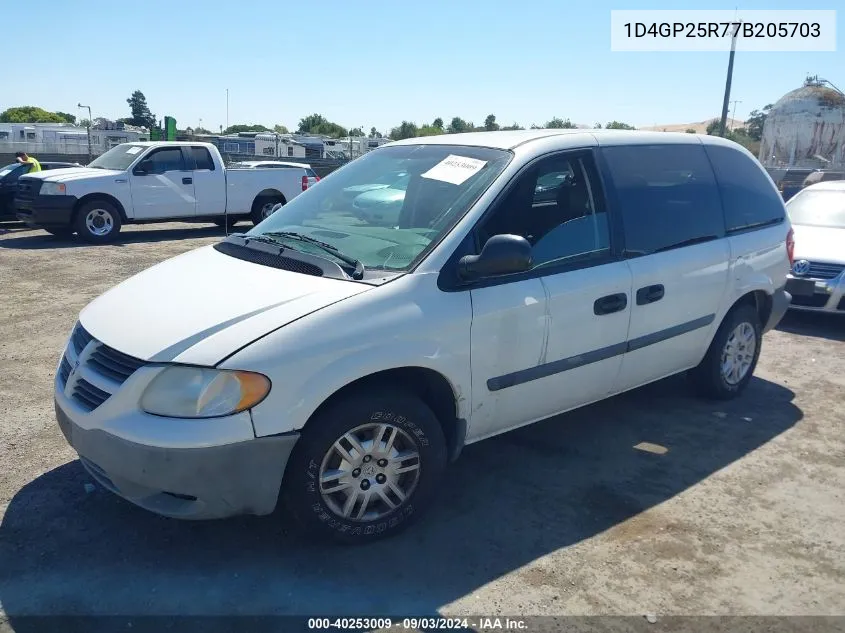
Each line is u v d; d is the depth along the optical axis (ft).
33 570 10.47
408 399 11.02
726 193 16.76
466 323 11.45
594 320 13.33
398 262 11.51
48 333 22.33
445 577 10.56
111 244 42.09
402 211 12.86
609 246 13.83
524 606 9.98
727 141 17.53
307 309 10.35
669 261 14.78
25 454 13.99
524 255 11.12
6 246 40.29
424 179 13.20
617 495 13.11
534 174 12.87
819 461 14.71
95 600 9.87
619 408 17.29
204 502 9.85
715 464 14.46
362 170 14.83
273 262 11.92
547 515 12.35
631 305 13.98
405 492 11.41
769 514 12.59
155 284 12.07
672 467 14.28
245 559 10.85
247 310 10.43
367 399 10.63
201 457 9.58
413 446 11.26
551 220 13.03
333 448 10.55
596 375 13.84
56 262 35.12
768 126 82.33
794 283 24.45
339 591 10.18
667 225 15.05
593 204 13.75
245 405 9.66
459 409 11.77
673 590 10.43
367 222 13.00
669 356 15.46
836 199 28.84
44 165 57.00
